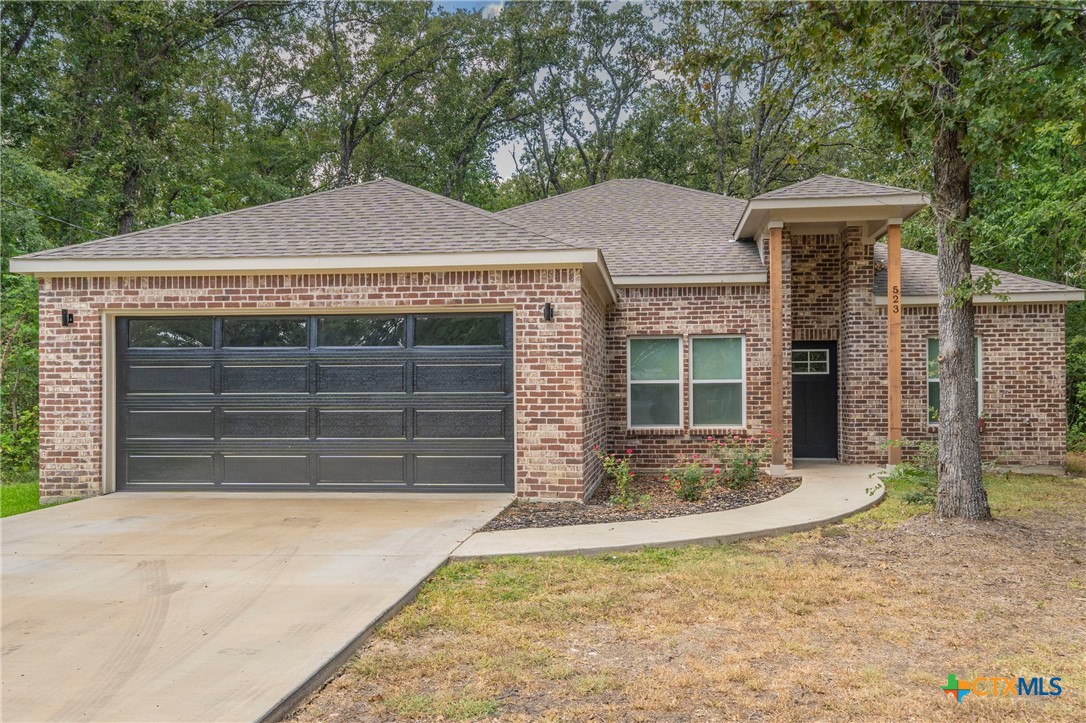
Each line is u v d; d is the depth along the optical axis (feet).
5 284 57.62
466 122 111.65
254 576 19.36
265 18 96.07
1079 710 12.27
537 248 30.68
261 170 110.52
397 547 22.45
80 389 32.60
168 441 32.94
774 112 92.43
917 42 23.84
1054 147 57.52
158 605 17.03
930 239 70.18
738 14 28.22
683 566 20.99
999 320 44.29
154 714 11.60
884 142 30.07
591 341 35.17
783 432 40.32
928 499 29.78
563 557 22.06
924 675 13.65
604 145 114.93
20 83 66.64
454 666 14.17
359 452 32.37
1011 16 22.94
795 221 39.83
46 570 20.06
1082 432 63.16
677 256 45.37
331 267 31.42
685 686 13.23
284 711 12.12
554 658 14.53
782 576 20.02
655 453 42.75
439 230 33.17
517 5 109.19
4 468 53.98
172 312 32.78
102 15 71.72
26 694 12.35
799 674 13.74
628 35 110.11
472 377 32.07
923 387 44.09
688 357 42.83
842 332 44.39
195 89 100.83
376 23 111.34
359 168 115.96
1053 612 17.33
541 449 31.14
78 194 65.87
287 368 32.73
